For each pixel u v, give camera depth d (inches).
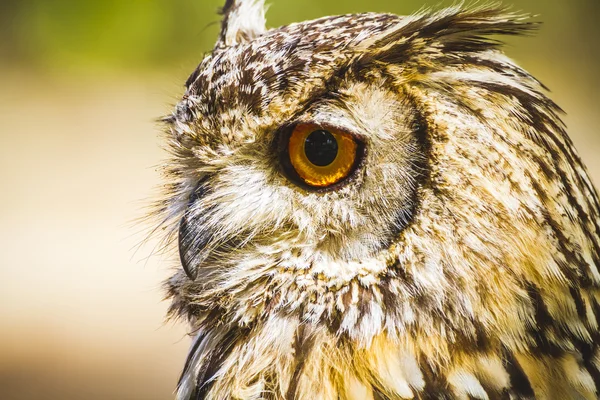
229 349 73.2
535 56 272.5
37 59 297.9
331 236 72.3
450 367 71.7
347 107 72.0
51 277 158.4
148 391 122.7
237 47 73.3
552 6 279.4
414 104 71.8
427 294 71.7
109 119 252.2
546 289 71.6
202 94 73.1
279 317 72.6
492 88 71.6
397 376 71.9
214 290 73.4
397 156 71.8
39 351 134.3
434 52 71.9
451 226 71.6
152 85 281.0
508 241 71.4
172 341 138.6
